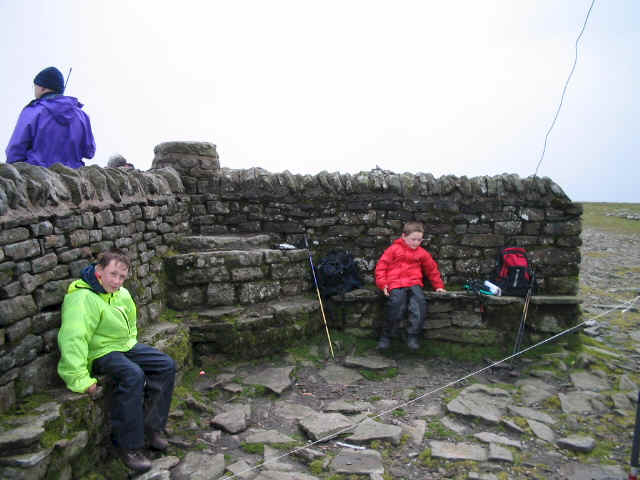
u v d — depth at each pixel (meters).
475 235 6.04
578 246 5.89
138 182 4.84
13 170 3.05
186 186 6.21
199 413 4.12
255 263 5.54
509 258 5.79
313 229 6.27
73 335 3.04
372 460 3.43
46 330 3.18
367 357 5.48
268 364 5.16
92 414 3.11
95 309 3.20
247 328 5.14
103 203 3.99
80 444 2.91
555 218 5.91
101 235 3.93
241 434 3.82
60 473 2.78
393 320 5.45
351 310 5.87
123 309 3.43
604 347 5.84
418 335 5.70
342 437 3.76
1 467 2.49
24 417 2.75
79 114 4.31
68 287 3.40
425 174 6.27
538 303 5.65
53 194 3.33
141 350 3.53
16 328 2.87
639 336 6.26
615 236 15.60
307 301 5.74
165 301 5.18
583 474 3.27
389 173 6.37
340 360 5.41
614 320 6.99
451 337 5.80
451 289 5.98
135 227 4.60
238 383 4.68
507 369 5.23
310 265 6.14
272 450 3.57
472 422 4.05
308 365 5.22
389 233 6.14
